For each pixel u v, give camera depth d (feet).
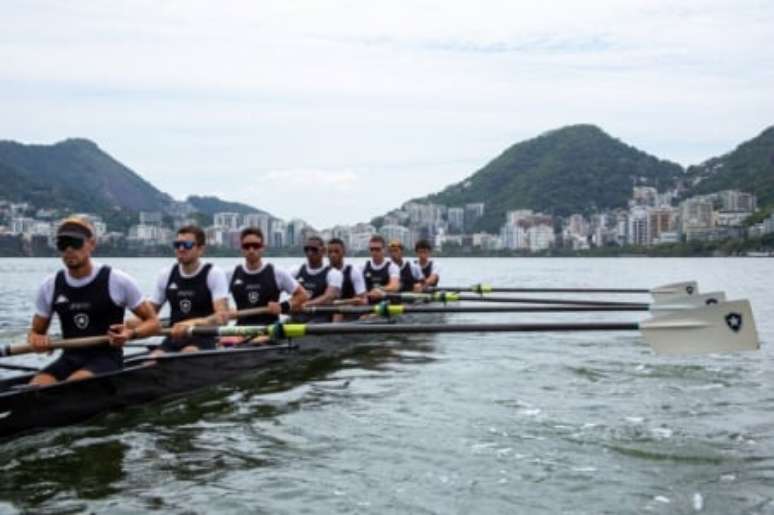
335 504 20.85
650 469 23.67
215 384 36.78
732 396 34.42
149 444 26.45
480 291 76.38
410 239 646.33
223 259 442.09
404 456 25.03
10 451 25.50
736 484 22.27
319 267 55.11
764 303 100.37
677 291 67.87
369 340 55.36
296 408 32.01
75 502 20.94
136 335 30.78
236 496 21.40
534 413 30.94
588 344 53.88
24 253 477.77
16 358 47.73
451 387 36.68
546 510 20.38
